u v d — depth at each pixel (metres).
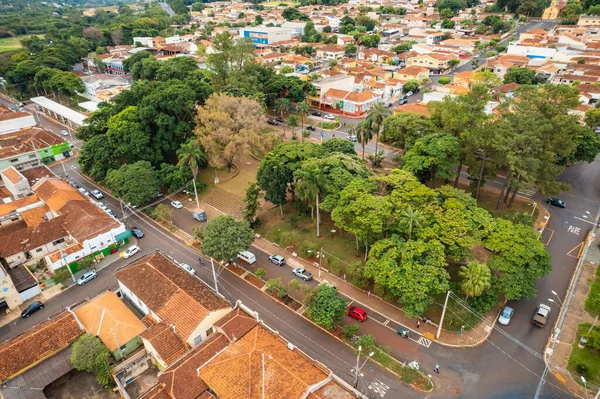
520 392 46.91
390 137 92.94
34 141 111.56
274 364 44.59
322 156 79.38
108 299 59.19
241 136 89.50
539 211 80.19
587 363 49.84
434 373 49.25
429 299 53.50
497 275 58.59
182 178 89.88
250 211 76.62
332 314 52.59
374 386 47.84
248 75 126.06
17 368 48.59
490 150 75.56
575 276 63.81
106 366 48.91
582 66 147.38
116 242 74.19
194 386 44.59
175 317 53.22
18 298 62.25
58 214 79.56
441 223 58.59
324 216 80.25
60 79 150.88
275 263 69.50
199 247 75.31
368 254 62.44
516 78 143.12
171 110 93.56
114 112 105.12
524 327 55.62
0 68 175.25
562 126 71.88
